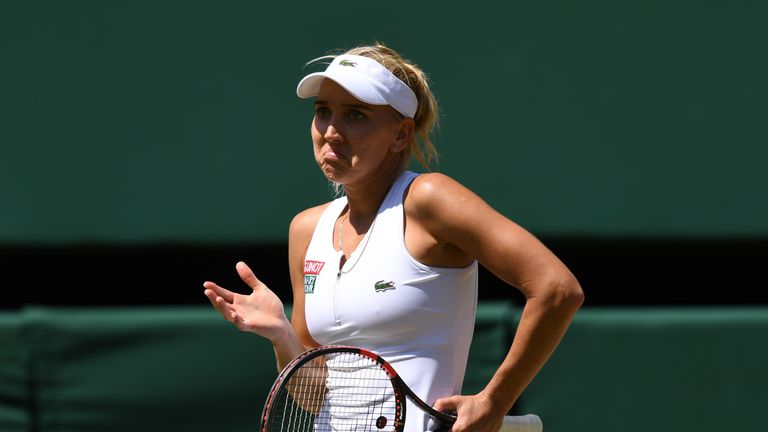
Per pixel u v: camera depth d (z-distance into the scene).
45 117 19.03
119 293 20.45
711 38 18.48
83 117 19.05
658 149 18.53
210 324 18.50
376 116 9.12
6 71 19.05
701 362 18.16
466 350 9.32
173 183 19.00
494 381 8.59
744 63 18.44
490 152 18.61
